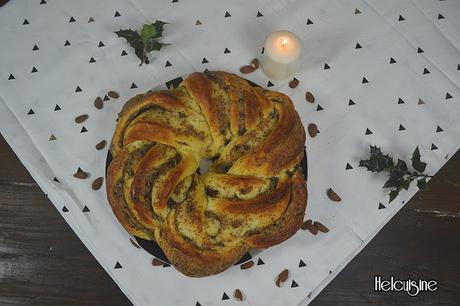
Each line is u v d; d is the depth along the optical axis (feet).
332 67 3.37
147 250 2.98
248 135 2.90
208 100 2.90
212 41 3.38
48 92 3.29
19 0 3.39
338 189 3.23
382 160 3.17
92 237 3.13
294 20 3.43
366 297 3.18
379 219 3.20
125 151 2.88
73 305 3.14
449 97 3.36
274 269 3.14
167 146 2.86
